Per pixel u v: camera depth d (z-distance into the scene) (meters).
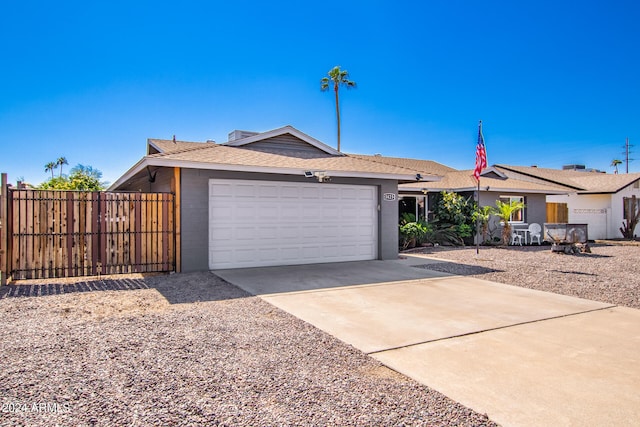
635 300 7.18
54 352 4.32
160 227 9.48
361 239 12.20
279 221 10.87
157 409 3.12
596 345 4.76
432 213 18.77
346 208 11.92
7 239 8.09
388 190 12.53
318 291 7.75
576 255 14.41
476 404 3.28
